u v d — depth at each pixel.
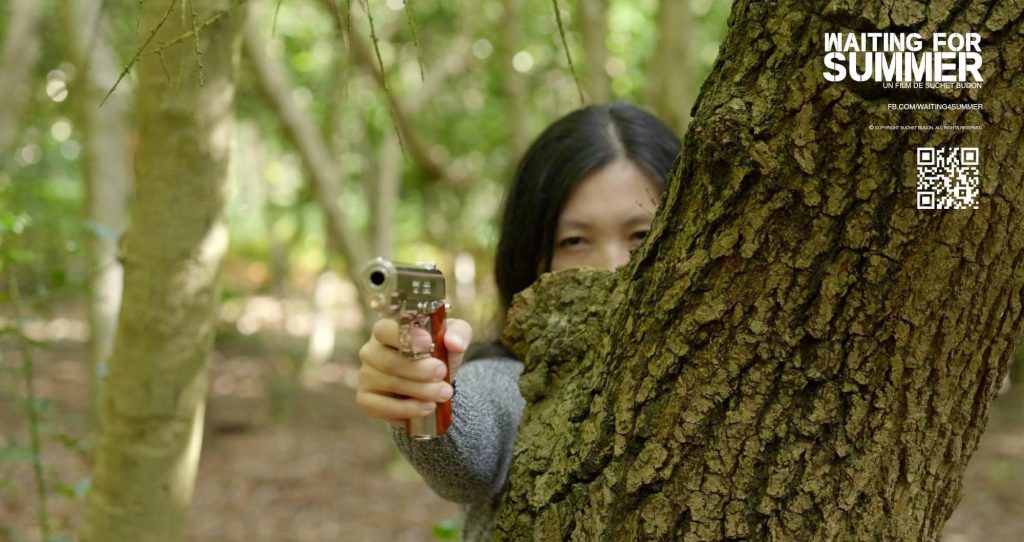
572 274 1.33
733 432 1.00
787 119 0.93
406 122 7.64
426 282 0.96
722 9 8.35
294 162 11.87
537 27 7.84
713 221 0.99
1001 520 5.85
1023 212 0.92
